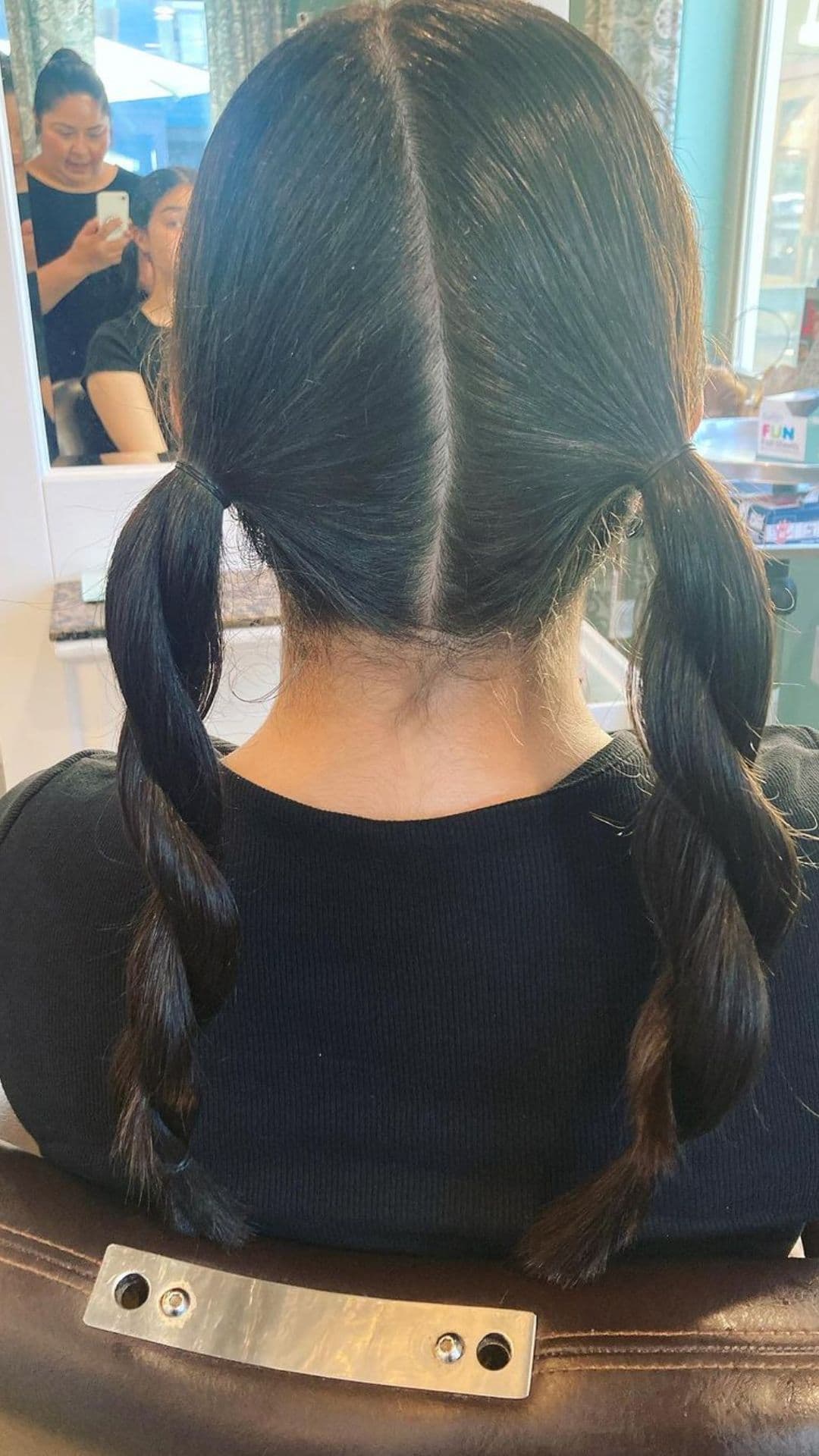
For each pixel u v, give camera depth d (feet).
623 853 1.35
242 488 1.28
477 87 1.10
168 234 4.26
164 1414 1.18
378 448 1.19
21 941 1.54
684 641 1.26
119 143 4.15
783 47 4.35
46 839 1.56
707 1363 1.17
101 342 4.38
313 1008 1.38
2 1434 1.23
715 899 1.31
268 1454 1.14
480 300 1.12
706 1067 1.31
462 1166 1.42
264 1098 1.42
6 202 4.09
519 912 1.34
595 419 1.19
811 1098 1.41
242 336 1.18
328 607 1.32
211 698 1.45
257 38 4.12
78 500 4.56
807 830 1.46
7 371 4.32
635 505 1.39
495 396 1.16
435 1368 1.18
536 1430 1.13
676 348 1.23
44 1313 1.26
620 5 4.32
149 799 1.37
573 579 1.34
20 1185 1.45
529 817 1.34
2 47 3.95
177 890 1.34
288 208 1.12
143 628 1.33
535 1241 1.35
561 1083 1.39
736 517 1.26
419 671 1.35
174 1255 1.32
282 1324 1.23
